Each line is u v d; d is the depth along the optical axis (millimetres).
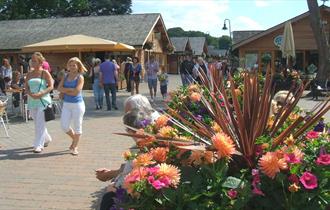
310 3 23000
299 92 3217
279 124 3166
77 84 8438
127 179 2822
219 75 3873
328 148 3021
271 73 3121
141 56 36156
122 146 9281
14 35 39031
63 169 7395
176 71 60438
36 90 8703
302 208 2756
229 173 3016
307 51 33062
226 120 3170
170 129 3348
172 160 3096
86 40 24281
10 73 22938
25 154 8570
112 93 16359
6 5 60094
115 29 37250
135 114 4172
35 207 5570
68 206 5598
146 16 38656
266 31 32875
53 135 10648
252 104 3053
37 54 8688
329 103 3324
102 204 3984
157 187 2719
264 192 2805
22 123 12945
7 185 6496
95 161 7949
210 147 2934
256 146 3008
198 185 2836
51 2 62250
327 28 32406
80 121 8492
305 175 2725
